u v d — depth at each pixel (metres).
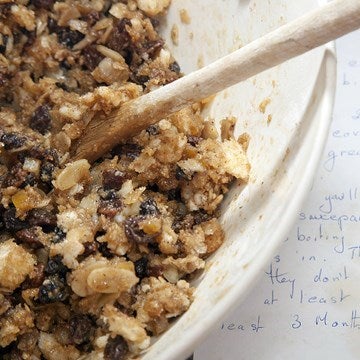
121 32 0.37
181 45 0.38
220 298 0.26
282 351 0.34
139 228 0.31
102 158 0.34
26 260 0.31
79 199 0.33
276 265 0.35
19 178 0.33
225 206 0.32
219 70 0.29
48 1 0.38
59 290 0.30
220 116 0.35
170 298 0.29
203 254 0.31
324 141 0.27
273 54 0.27
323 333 0.34
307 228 0.36
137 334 0.28
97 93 0.33
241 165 0.32
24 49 0.38
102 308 0.30
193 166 0.33
